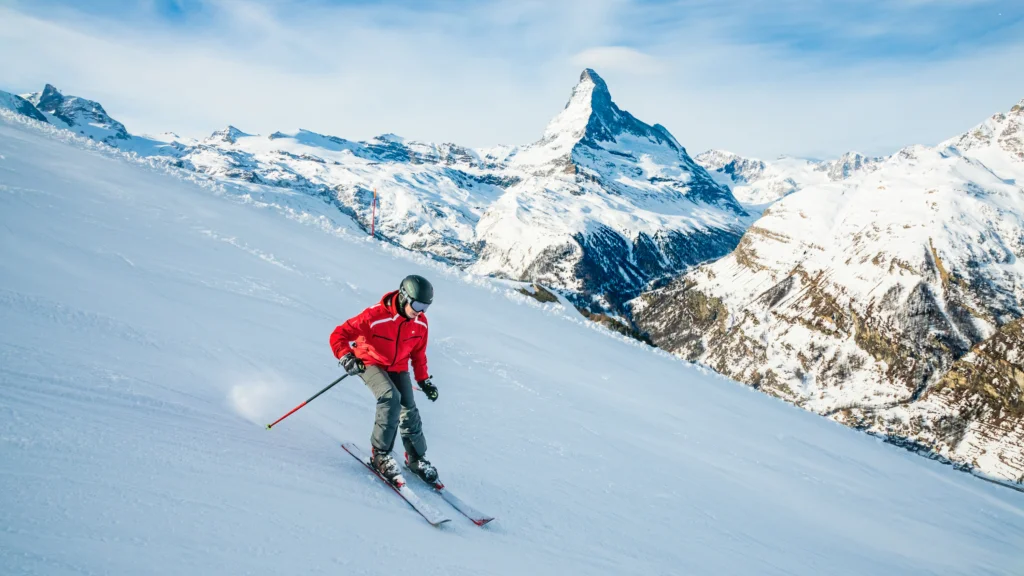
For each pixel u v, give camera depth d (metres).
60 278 6.80
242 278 10.53
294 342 7.59
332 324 9.45
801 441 14.37
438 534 3.52
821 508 9.29
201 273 9.80
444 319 14.04
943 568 8.50
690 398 14.95
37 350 4.32
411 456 4.56
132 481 2.74
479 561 3.30
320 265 14.89
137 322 6.07
